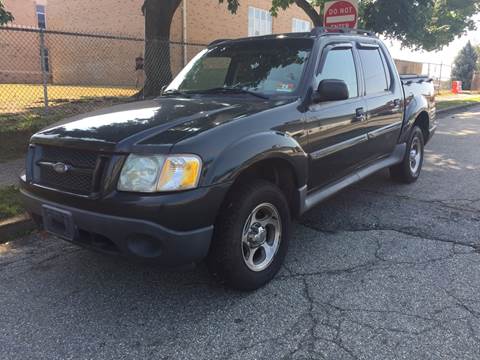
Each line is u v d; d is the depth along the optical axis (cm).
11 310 327
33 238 460
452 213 526
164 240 288
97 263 401
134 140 301
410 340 285
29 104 1270
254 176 361
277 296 342
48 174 334
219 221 320
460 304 327
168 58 1168
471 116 1666
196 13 2136
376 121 515
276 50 448
